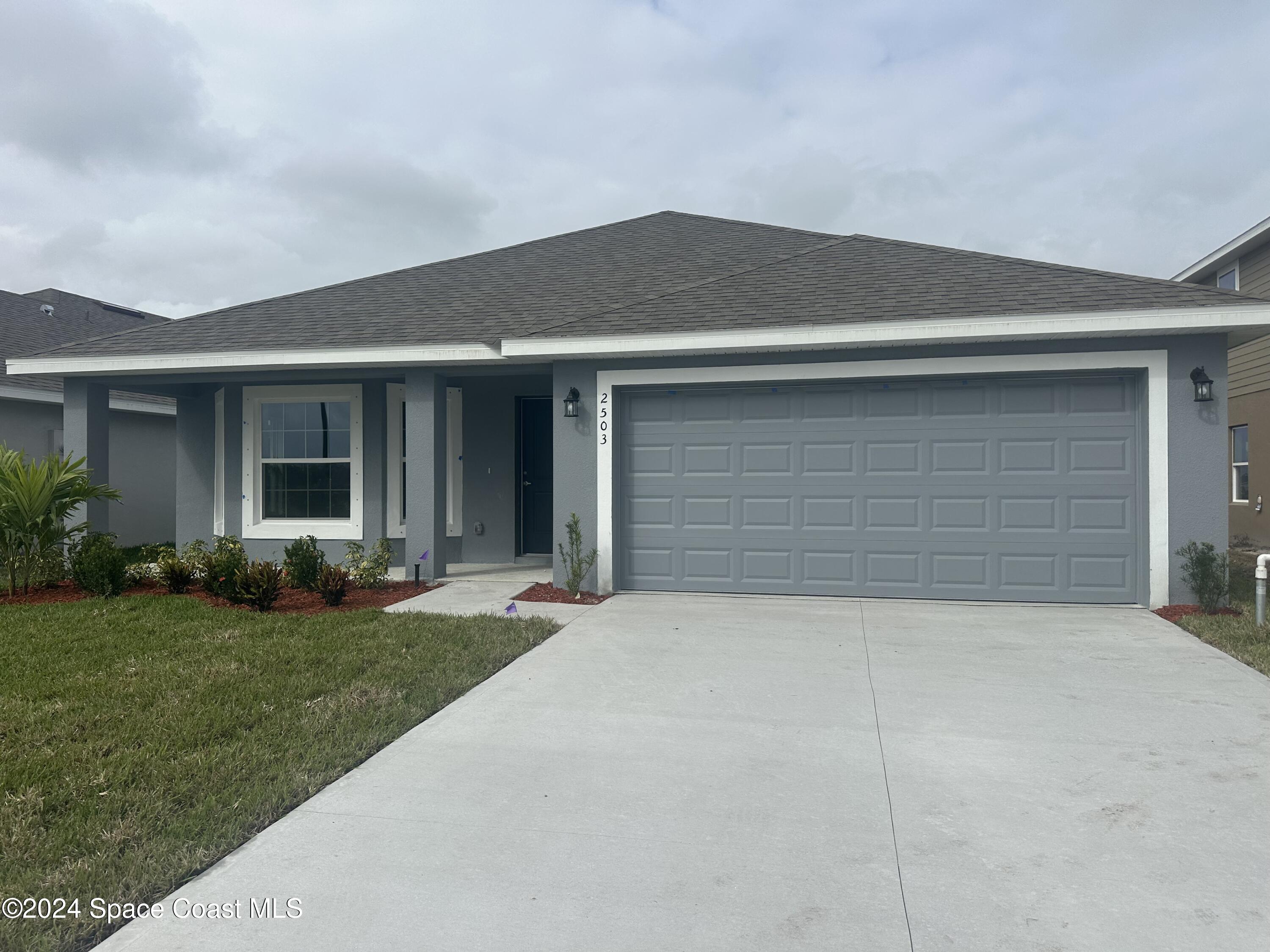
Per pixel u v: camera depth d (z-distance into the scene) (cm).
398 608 802
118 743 425
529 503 1202
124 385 1129
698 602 844
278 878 298
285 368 1022
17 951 246
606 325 880
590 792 376
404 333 1008
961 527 842
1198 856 313
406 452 1058
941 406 845
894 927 265
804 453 876
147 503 1639
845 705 502
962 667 588
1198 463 776
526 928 265
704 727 464
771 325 825
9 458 951
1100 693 524
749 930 263
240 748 418
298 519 1173
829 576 873
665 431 907
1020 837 330
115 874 291
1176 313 744
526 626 702
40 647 627
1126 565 813
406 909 277
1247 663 594
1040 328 768
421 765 408
